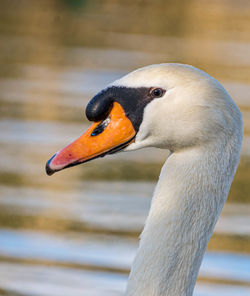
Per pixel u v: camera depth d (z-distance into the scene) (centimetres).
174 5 3862
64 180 1416
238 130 580
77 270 1053
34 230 1176
